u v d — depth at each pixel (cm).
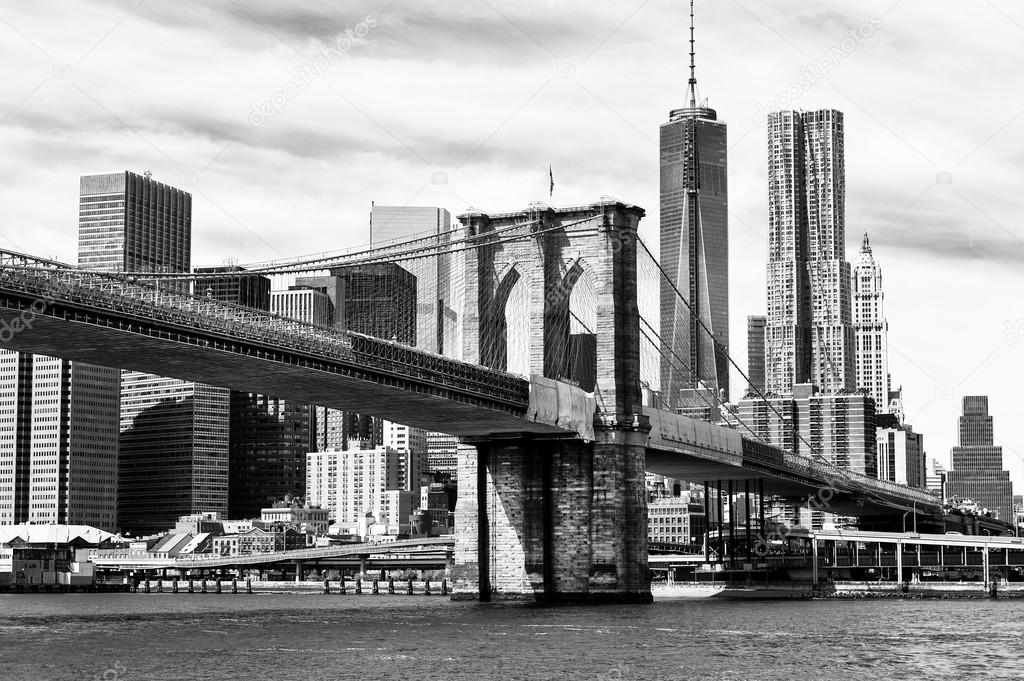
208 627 17262
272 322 16225
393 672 12594
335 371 17038
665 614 19175
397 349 17950
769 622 18050
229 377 17362
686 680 12344
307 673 12519
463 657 13625
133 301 14625
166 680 12094
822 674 12769
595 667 12962
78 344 15288
